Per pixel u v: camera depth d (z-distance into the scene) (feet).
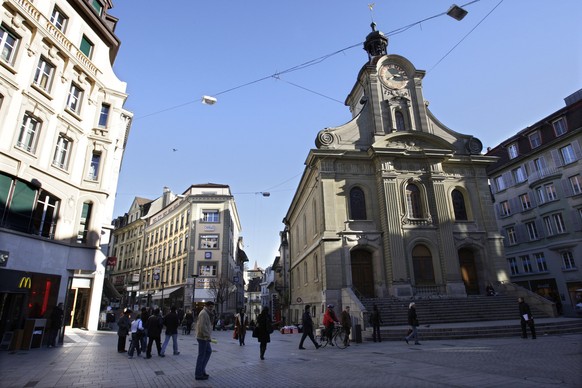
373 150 85.81
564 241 98.12
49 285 53.72
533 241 108.17
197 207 151.84
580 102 96.17
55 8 59.47
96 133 66.64
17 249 48.96
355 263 82.58
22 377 27.43
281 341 59.41
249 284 351.25
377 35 107.14
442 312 67.56
